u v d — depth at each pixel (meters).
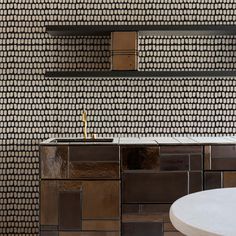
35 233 3.35
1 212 3.35
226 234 0.99
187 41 3.37
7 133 3.37
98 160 2.73
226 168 2.76
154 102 3.36
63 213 2.74
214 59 3.36
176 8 3.36
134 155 2.74
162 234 2.74
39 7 3.36
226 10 3.35
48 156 2.73
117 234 2.74
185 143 2.75
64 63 3.36
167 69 3.36
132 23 3.36
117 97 3.37
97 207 2.74
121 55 3.06
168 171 2.75
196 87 3.37
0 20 3.36
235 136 3.34
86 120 3.37
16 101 3.37
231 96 3.35
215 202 1.34
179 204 1.31
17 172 3.36
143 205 2.74
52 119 3.37
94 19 3.37
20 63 3.37
